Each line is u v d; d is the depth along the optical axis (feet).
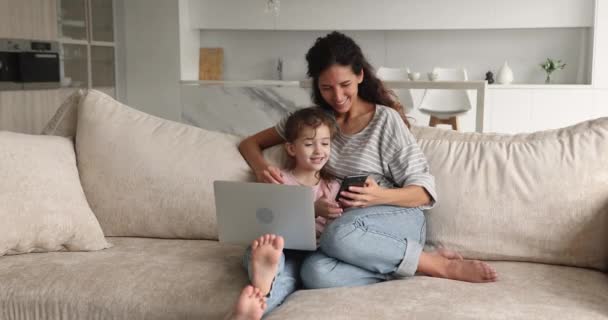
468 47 20.95
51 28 16.69
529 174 6.23
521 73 20.76
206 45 22.04
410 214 6.16
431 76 19.16
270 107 19.11
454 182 6.40
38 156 6.65
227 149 7.10
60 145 7.09
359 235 5.68
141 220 6.89
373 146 6.56
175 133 7.23
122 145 7.09
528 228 6.12
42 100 16.46
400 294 5.18
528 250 6.15
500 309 4.83
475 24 19.75
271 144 7.16
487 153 6.48
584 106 19.15
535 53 20.61
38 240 6.23
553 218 6.07
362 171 6.52
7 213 6.10
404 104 18.70
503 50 20.79
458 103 19.16
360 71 6.73
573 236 6.02
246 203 5.68
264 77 21.89
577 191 6.05
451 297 5.09
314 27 20.43
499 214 6.21
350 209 6.10
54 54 16.79
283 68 21.40
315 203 6.15
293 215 5.57
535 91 19.27
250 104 19.26
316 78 6.79
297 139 6.48
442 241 6.35
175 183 6.87
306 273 5.71
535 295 5.17
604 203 6.00
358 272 5.73
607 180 6.07
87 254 6.31
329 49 6.61
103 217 6.95
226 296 5.37
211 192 6.83
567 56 20.40
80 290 5.51
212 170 6.91
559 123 19.31
